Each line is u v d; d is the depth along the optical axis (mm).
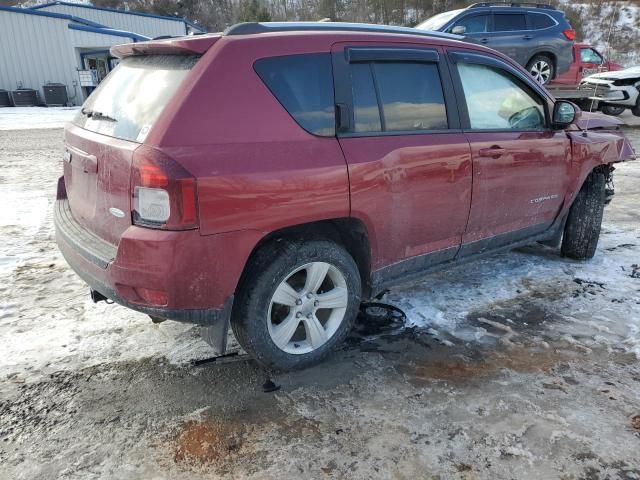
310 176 2678
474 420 2602
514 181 3811
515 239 4141
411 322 3600
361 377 2973
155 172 2311
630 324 3568
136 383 2904
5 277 4309
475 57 3643
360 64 3039
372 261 3160
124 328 3488
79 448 2424
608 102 12609
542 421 2592
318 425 2574
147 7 54750
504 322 3607
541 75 10477
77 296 3971
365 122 3020
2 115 19359
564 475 2256
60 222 3182
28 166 9273
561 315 3707
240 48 2629
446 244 3557
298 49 2797
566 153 4191
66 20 23234
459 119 3482
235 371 3020
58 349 3229
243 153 2510
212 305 2541
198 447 2430
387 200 3039
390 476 2254
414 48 3303
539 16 10219
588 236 4621
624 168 9102
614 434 2500
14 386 2861
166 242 2344
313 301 2947
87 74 23719
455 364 3100
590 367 3062
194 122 2439
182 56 2682
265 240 2771
